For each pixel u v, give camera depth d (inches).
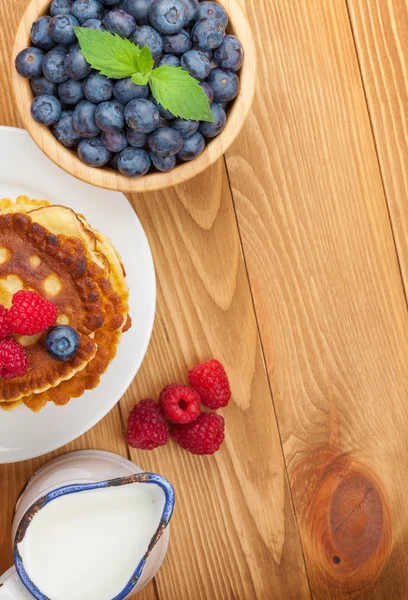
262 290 33.6
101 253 30.3
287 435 33.9
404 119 33.6
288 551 34.1
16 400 30.0
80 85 29.4
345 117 33.5
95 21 29.2
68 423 31.5
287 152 33.4
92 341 29.9
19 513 31.8
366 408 34.2
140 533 31.0
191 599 33.7
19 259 29.7
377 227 33.9
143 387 33.3
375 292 34.0
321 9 33.1
